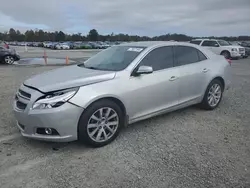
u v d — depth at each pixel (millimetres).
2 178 2816
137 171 2971
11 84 8211
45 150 3496
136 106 3947
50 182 2754
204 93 5105
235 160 3223
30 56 26688
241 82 8922
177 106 4629
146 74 4059
